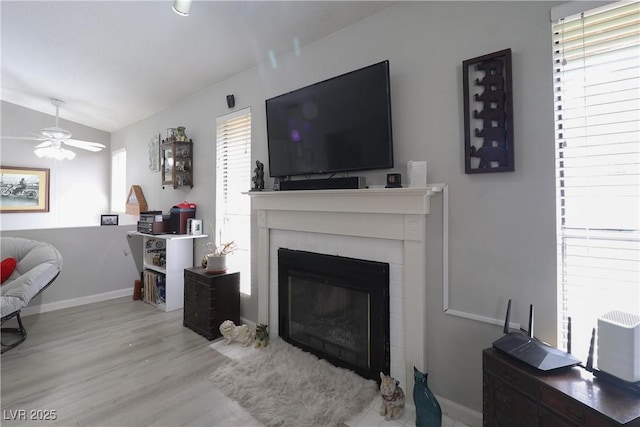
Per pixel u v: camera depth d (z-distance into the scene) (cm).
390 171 206
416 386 172
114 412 185
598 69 146
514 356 135
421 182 184
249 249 318
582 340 152
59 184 538
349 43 231
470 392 176
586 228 151
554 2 152
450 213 182
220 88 341
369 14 217
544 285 155
